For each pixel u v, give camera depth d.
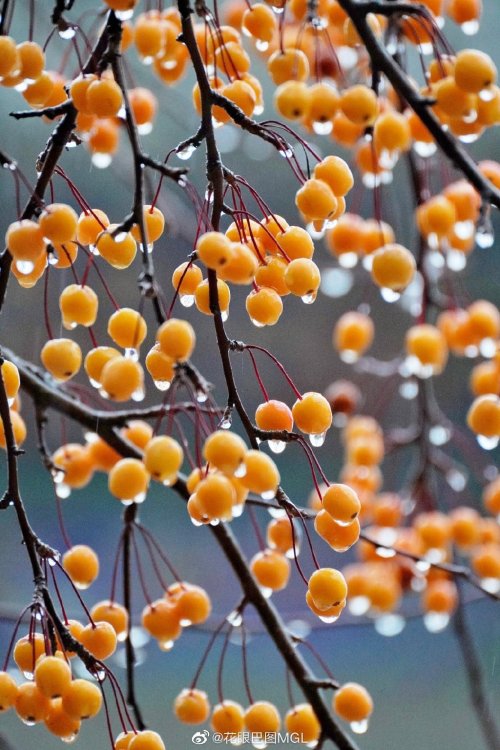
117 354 0.82
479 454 1.14
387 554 0.96
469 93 0.82
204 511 0.79
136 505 0.90
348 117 0.83
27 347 1.49
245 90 0.84
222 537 0.90
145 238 0.80
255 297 0.81
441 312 1.12
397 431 1.19
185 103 1.21
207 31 0.87
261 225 0.82
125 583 0.92
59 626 0.82
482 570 1.05
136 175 0.81
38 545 0.83
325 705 0.88
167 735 1.43
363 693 0.88
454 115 0.82
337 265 1.29
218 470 0.79
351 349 1.12
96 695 0.81
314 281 0.81
